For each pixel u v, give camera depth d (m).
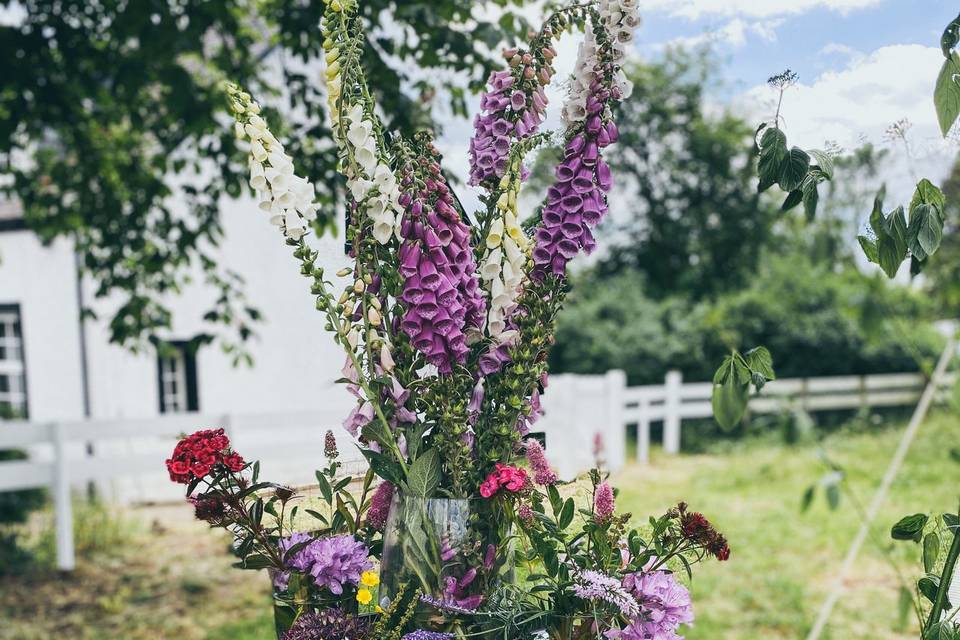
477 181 1.22
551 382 7.72
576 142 1.14
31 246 10.23
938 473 7.77
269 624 4.73
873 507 2.91
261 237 8.73
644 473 8.99
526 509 1.12
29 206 4.96
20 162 5.34
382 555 1.17
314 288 1.14
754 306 11.63
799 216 10.80
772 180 1.30
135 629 4.75
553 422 7.72
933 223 1.23
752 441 10.25
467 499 1.12
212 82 4.43
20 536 6.48
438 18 2.82
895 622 4.54
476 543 1.11
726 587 5.24
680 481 8.51
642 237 13.48
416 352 1.16
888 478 2.98
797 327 11.36
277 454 6.04
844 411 11.05
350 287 1.15
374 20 2.91
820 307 11.45
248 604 5.12
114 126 5.04
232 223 8.88
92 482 8.20
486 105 1.19
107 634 4.69
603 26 1.14
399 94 2.82
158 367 9.72
